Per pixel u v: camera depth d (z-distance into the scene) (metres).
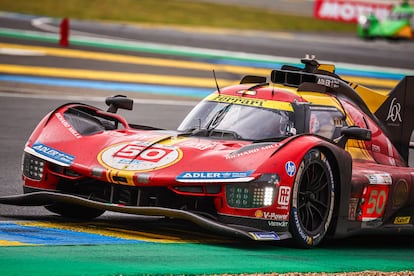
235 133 27.22
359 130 27.02
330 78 30.08
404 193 28.70
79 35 107.88
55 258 20.70
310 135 25.62
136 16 141.38
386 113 31.98
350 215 26.52
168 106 65.50
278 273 20.97
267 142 25.53
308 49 118.44
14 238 23.28
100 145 26.58
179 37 117.31
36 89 67.50
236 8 171.00
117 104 31.11
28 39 98.56
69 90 68.69
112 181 25.00
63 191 26.86
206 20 146.88
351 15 170.25
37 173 26.98
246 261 22.27
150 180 24.36
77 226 26.34
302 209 25.27
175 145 25.98
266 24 152.62
